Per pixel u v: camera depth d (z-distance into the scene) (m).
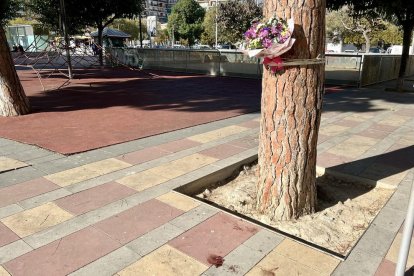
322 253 2.99
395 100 10.88
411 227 2.35
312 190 3.71
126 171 4.82
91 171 4.81
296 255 2.96
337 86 14.06
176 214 3.63
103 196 4.04
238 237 3.22
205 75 18.50
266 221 3.62
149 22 52.62
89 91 12.53
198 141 6.30
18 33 43.47
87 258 2.92
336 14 40.06
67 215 3.60
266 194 3.70
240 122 7.78
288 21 3.11
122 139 6.35
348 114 8.71
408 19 12.40
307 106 3.39
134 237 3.22
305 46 3.21
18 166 4.96
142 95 11.63
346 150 5.84
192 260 2.90
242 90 12.88
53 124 7.48
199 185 4.46
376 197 4.21
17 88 8.30
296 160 3.50
